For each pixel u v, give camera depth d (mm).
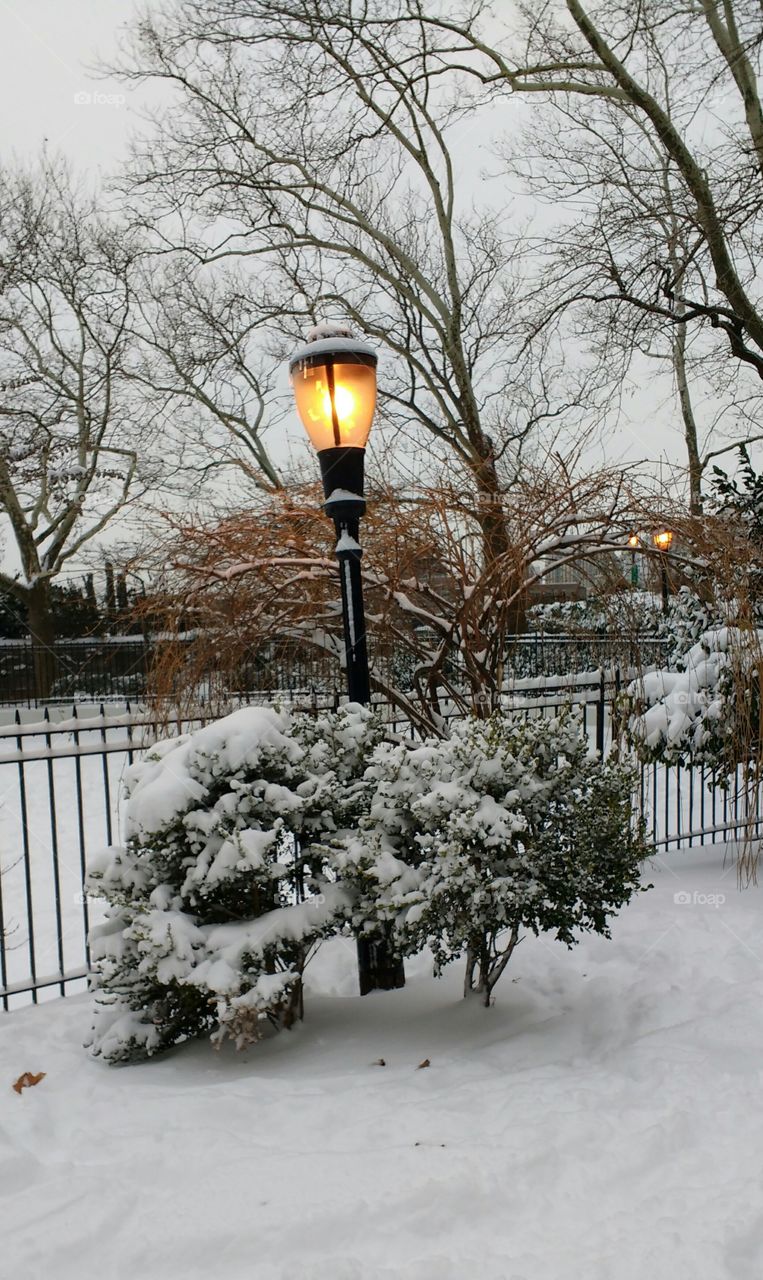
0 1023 4945
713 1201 2770
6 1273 2559
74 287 22547
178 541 6320
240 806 4316
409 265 17359
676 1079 3635
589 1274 2453
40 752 5398
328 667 6930
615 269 12391
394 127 15969
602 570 6680
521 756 4262
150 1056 4402
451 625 6453
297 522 6328
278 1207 2799
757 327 11898
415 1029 4488
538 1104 3441
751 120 11570
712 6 9875
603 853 4395
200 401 18859
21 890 8977
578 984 5031
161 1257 2600
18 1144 3398
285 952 4383
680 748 7336
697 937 5625
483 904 4090
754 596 6898
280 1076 4004
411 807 4207
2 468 22297
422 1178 2936
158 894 4285
